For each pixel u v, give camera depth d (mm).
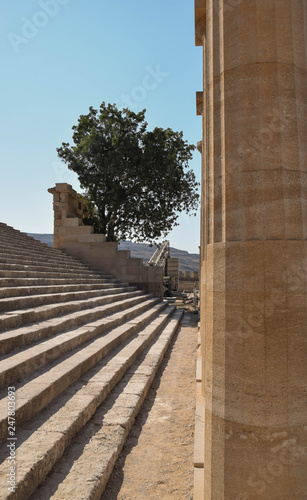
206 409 2666
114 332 8172
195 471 3447
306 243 2408
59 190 17828
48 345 5457
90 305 9484
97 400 4770
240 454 2318
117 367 6113
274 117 2434
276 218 2373
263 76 2465
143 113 17609
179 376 7172
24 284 8195
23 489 2732
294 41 2525
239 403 2350
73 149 18156
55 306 7438
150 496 3289
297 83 2506
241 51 2525
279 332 2307
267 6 2518
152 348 8586
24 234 15500
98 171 17562
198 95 7297
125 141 16938
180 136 18281
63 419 3936
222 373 2451
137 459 3957
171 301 22859
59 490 2975
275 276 2332
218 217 2611
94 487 3045
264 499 2250
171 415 5203
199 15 4547
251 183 2430
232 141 2533
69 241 17703
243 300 2379
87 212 20344
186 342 10672
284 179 2396
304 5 2627
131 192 17547
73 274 12172
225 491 2352
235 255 2438
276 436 2270
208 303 2719
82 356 5773
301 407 2309
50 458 3262
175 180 18047
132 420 4773
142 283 17906
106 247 17531
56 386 4512
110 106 17812
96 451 3695
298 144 2459
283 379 2293
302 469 2285
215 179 2658
